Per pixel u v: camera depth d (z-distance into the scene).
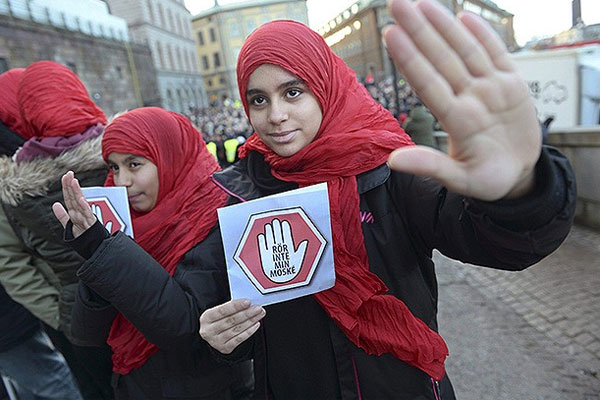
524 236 0.75
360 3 34.03
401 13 0.62
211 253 1.37
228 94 66.50
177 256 1.45
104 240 1.25
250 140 1.30
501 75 0.63
